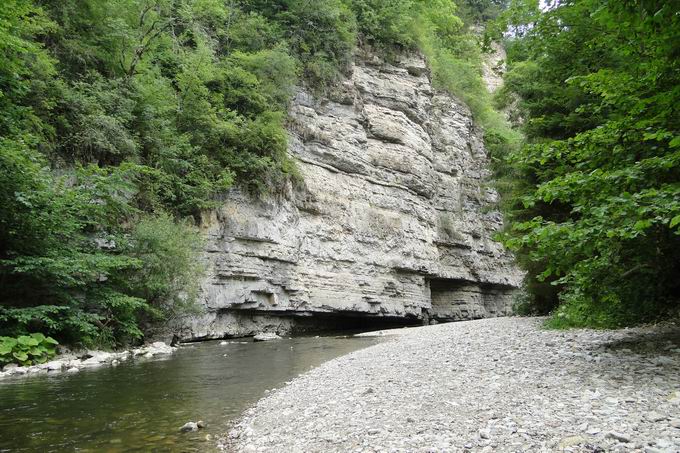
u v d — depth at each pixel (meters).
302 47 31.59
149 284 16.30
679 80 7.47
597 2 8.80
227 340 21.34
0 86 14.55
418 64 39.94
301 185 28.36
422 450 4.38
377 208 33.47
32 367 11.52
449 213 40.28
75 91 18.73
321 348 16.88
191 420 6.86
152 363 12.99
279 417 6.50
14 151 12.95
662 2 6.08
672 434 4.18
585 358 8.12
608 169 8.46
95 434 6.17
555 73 12.50
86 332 14.36
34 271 13.21
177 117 23.66
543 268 18.05
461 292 41.16
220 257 22.77
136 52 22.55
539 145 9.17
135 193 19.59
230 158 24.17
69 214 14.30
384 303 31.94
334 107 32.97
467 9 59.69
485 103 49.22
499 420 5.07
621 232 6.48
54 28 18.17
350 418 5.83
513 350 10.04
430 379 7.87
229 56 28.06
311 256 28.25
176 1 27.61
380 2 38.16
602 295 9.44
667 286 9.88
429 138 39.62
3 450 5.55
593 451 3.97
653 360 7.32
